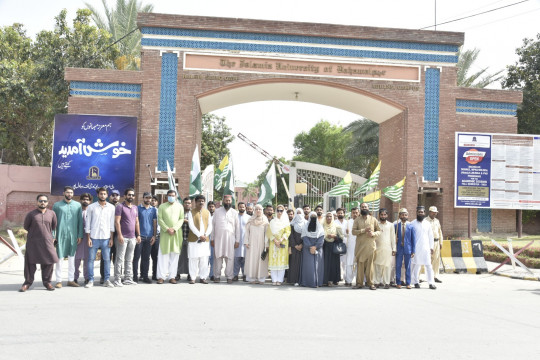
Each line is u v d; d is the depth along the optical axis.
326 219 11.25
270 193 14.29
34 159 27.84
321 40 19.14
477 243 14.04
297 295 9.30
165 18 18.55
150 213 10.72
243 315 7.16
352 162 37.97
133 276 10.55
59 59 24.25
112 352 5.18
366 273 10.59
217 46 18.80
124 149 17.69
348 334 6.18
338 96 20.50
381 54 19.34
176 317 6.90
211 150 34.88
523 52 28.30
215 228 11.09
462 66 28.44
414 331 6.45
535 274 12.95
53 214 9.30
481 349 5.65
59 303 7.77
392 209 20.50
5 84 23.69
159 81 18.56
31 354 5.08
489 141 19.06
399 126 19.92
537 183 19.11
